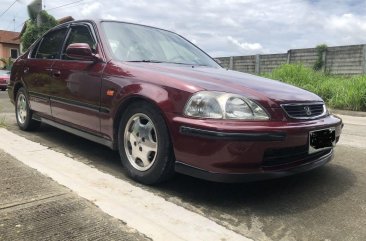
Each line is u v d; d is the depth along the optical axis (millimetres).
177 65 4062
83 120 4211
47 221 2695
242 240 2562
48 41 5305
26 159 4121
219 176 2982
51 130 5832
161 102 3246
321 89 12516
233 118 2998
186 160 3131
